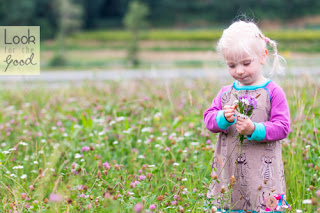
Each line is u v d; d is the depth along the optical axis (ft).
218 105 11.80
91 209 10.78
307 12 198.39
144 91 30.37
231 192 11.19
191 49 138.51
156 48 141.90
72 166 13.44
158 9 207.41
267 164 10.97
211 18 203.62
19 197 12.13
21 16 164.25
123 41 159.74
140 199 11.07
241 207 11.14
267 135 10.64
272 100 11.06
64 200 11.42
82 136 18.19
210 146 15.38
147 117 20.29
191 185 12.85
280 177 11.04
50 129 19.99
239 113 10.68
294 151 14.48
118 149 16.40
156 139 17.16
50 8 171.01
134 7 115.24
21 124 20.80
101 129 18.26
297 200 12.23
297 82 22.63
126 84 32.71
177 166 14.37
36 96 29.86
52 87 39.88
